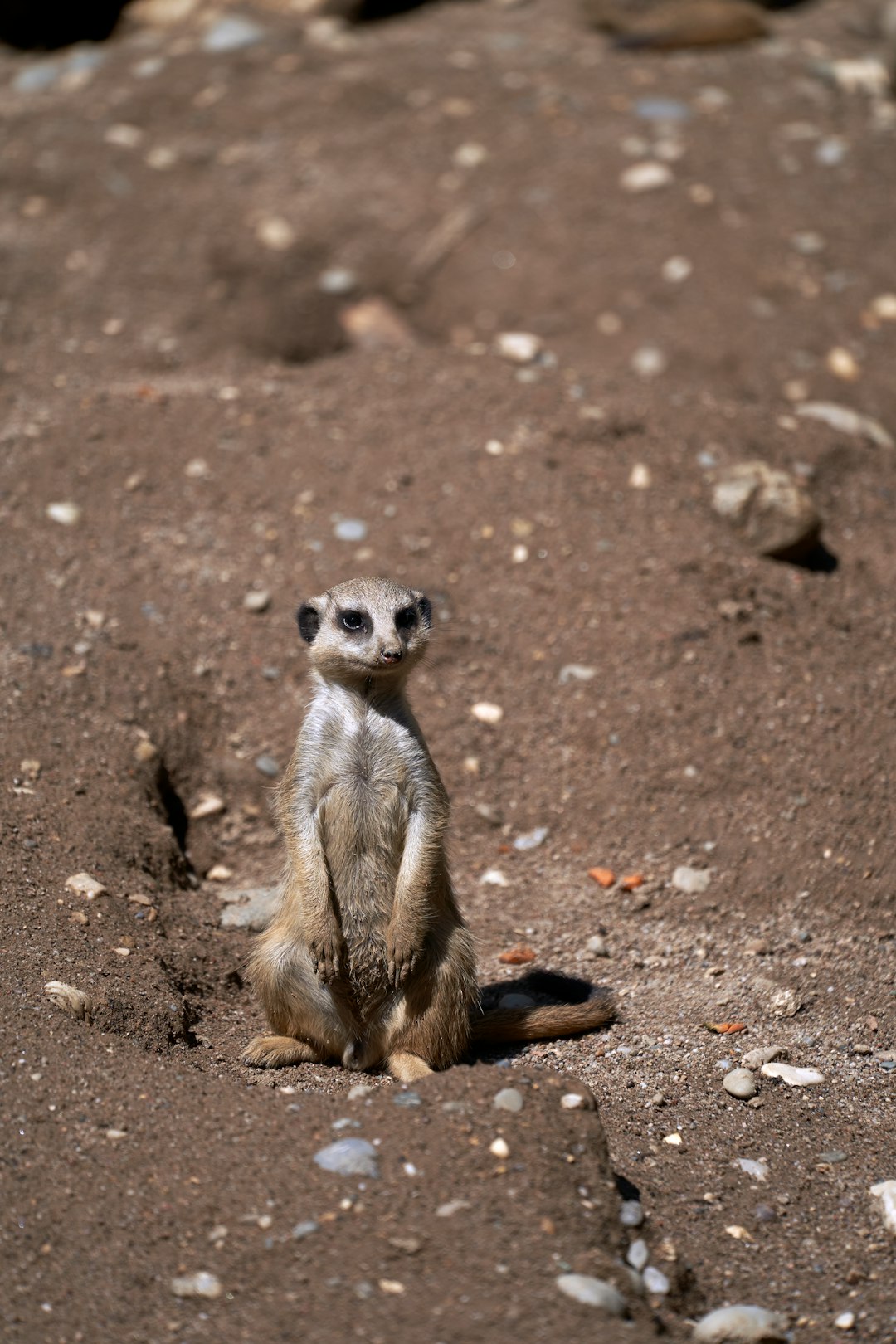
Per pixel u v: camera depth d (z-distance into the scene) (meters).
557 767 8.12
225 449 9.91
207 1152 4.82
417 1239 4.36
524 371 10.70
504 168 13.93
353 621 5.82
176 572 8.98
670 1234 4.88
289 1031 5.97
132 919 6.55
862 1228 5.04
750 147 14.08
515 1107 4.88
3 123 14.55
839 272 12.55
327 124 14.59
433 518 9.29
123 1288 4.30
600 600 8.77
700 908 7.23
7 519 9.16
